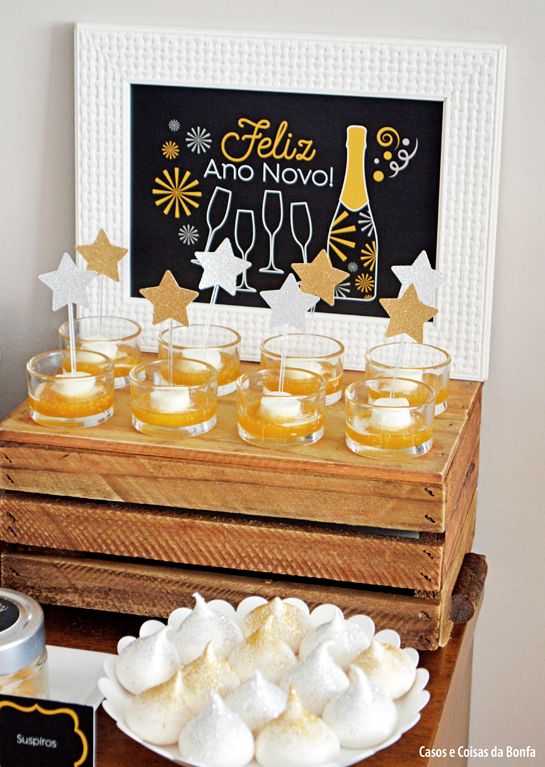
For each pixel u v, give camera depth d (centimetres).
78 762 100
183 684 101
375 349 129
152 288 125
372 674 104
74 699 111
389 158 133
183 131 137
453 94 129
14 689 104
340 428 122
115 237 142
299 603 115
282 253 138
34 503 120
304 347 135
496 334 137
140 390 119
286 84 132
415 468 111
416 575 113
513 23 127
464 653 125
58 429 120
